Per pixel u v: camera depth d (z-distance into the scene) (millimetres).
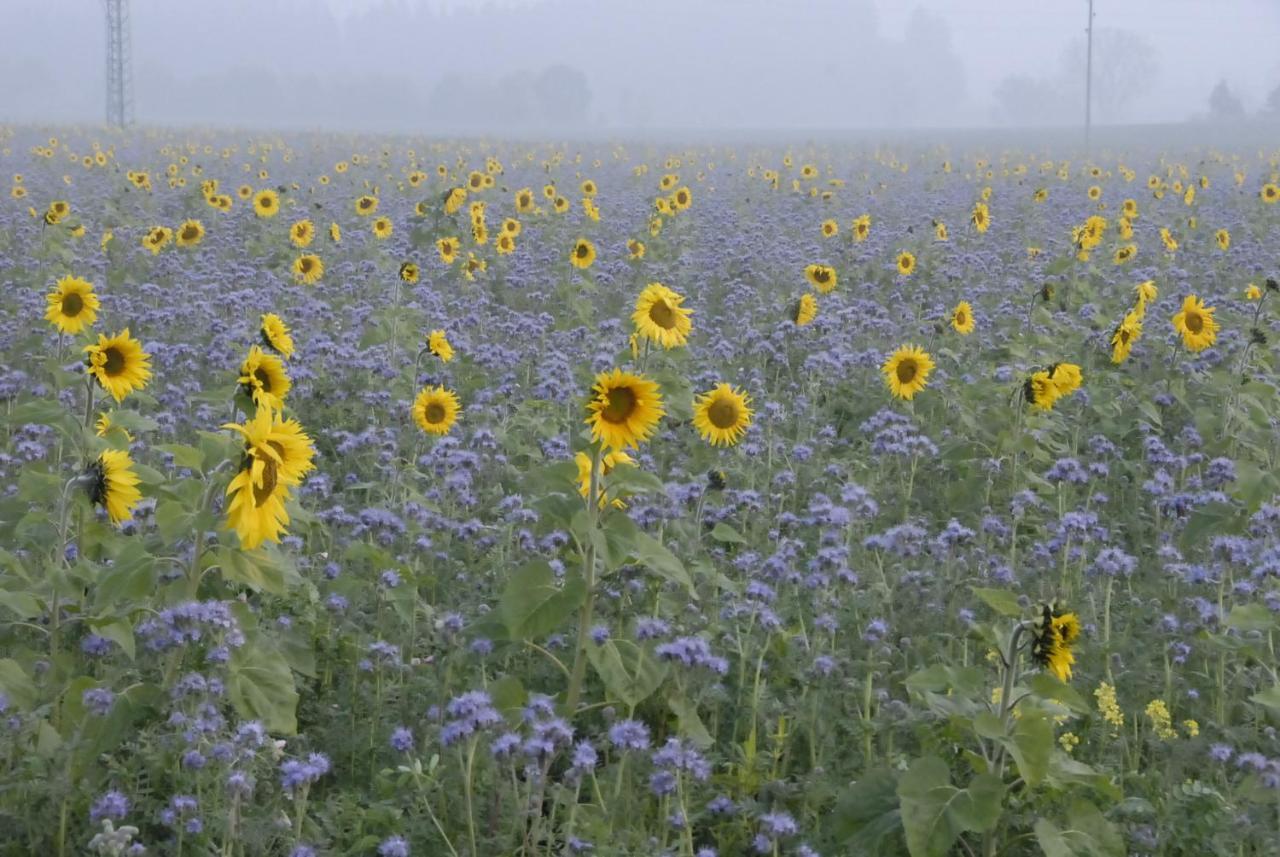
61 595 5840
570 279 16000
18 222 19766
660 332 7039
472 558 7586
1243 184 34812
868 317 14156
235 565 5621
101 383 6559
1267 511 7492
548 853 4832
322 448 10055
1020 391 9461
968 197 31641
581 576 5715
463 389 11328
